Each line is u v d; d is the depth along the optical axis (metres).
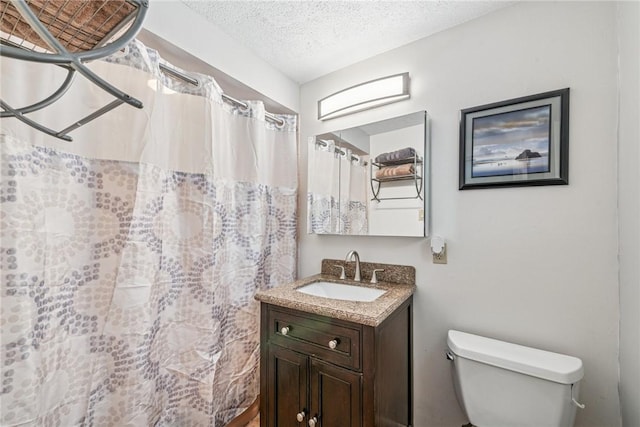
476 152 1.35
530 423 1.05
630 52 0.98
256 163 1.64
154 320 1.19
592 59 1.13
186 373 1.32
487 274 1.33
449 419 1.41
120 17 0.50
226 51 1.49
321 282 1.68
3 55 0.33
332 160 1.81
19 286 0.83
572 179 1.15
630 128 0.97
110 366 1.06
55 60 0.36
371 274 1.65
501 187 1.29
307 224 1.92
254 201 1.65
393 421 1.25
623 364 1.03
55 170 0.93
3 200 0.80
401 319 1.36
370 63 1.71
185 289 1.34
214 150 1.38
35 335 0.87
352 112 1.76
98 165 1.03
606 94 1.10
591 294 1.12
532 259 1.23
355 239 1.73
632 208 0.96
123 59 1.06
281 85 1.86
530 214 1.24
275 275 1.83
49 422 0.92
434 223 1.47
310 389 1.21
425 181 1.47
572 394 1.01
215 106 1.39
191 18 1.32
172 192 1.29
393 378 1.26
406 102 1.57
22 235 0.84
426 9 1.33
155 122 1.16
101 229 1.04
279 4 1.29
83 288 1.01
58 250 0.94
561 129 1.17
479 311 1.34
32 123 0.62
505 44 1.30
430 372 1.46
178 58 1.34
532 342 1.22
